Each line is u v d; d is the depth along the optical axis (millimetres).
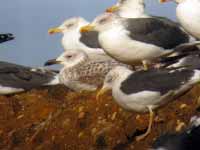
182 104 13297
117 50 13992
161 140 11945
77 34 16609
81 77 15352
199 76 12492
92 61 15641
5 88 15727
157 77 12617
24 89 15859
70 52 15719
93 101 14430
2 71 15898
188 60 13875
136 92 12516
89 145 13680
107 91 14375
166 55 14281
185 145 11680
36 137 14367
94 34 16469
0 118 15219
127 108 12852
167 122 13016
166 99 12625
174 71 12672
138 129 13250
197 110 13070
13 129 14875
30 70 16156
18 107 15438
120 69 13016
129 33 13922
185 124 12867
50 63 15797
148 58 14141
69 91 15727
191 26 13742
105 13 14297
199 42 14180
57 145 14000
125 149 13000
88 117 14109
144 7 15562
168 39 14164
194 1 13719
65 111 14484
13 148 14484
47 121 14570
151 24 14203
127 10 15539
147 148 12508
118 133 13492
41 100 15516
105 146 13500
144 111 12797
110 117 13883
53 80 16000
